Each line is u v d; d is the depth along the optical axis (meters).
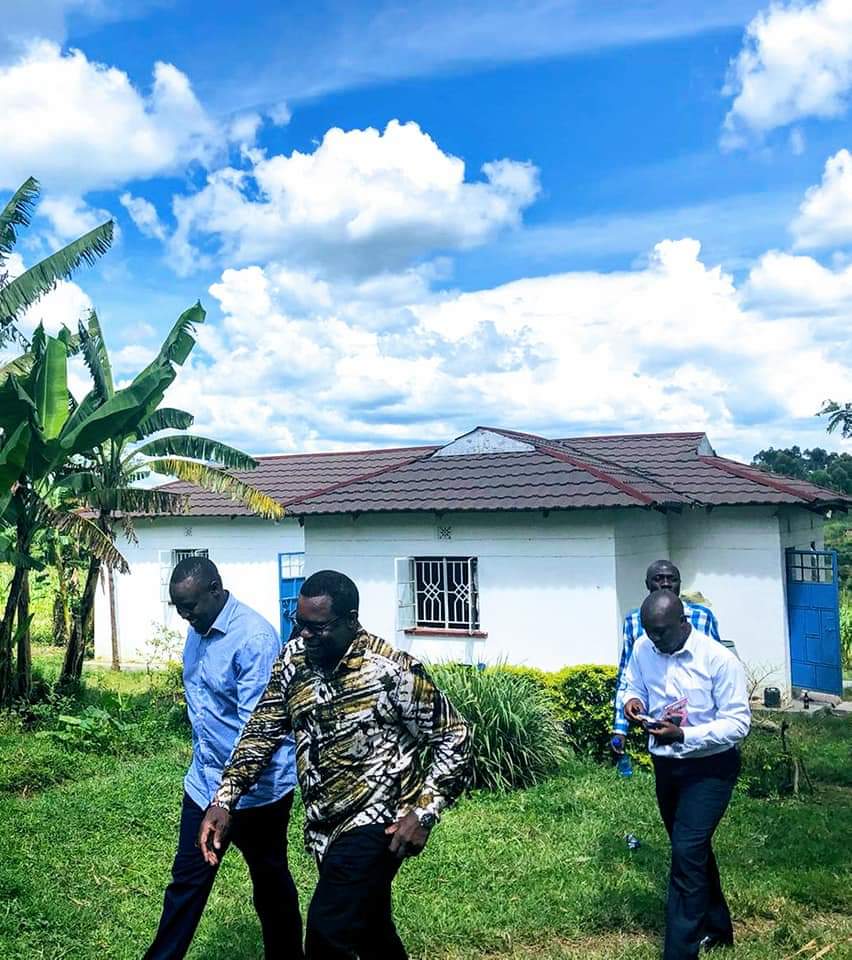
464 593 13.80
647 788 8.23
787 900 5.69
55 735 9.81
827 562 14.12
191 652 4.31
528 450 14.12
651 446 16.30
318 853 3.59
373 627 14.37
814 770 9.01
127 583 19.69
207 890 4.12
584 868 6.21
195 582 4.20
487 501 12.98
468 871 6.15
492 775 8.20
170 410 13.06
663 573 6.36
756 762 8.66
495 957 5.04
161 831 6.88
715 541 14.05
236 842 4.15
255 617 4.30
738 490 13.66
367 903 3.48
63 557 16.14
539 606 12.97
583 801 7.80
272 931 4.23
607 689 9.53
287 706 3.74
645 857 6.38
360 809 3.52
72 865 6.07
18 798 7.84
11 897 5.46
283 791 4.13
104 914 5.34
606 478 12.66
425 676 3.61
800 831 7.08
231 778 3.76
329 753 3.55
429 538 13.88
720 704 4.63
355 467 20.36
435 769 3.55
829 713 12.30
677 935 4.42
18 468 10.10
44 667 16.95
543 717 8.91
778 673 13.62
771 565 13.71
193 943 4.96
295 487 19.45
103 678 15.69
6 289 11.60
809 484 15.09
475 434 14.71
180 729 10.93
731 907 5.56
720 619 13.99
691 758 4.64
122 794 7.73
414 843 3.44
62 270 11.92
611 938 5.27
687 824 4.55
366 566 14.45
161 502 12.74
